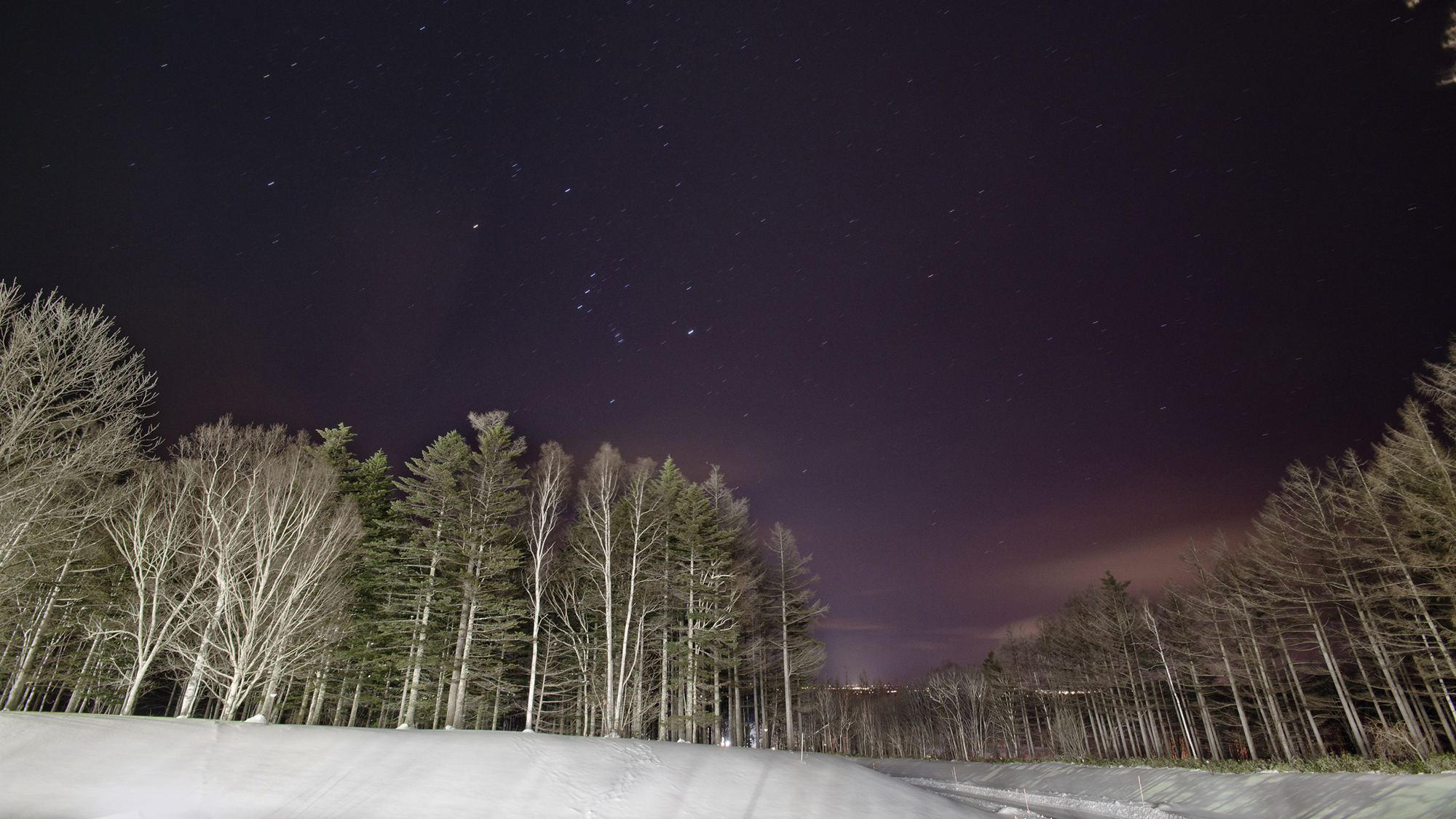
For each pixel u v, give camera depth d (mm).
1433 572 25219
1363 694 39125
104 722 12750
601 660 32938
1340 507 28406
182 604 20672
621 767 15258
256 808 10641
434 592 28453
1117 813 25641
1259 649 36375
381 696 31578
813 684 46625
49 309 17688
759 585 42438
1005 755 68000
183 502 22266
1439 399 23625
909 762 54375
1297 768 23875
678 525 36312
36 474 17375
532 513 29547
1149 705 49875
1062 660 58031
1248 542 35281
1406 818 15438
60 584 22016
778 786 15852
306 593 22234
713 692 35844
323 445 36031
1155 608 46344
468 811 11859
